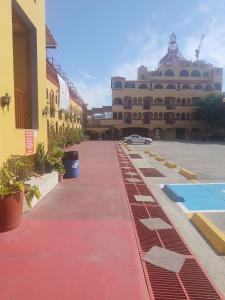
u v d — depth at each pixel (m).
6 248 5.21
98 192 9.59
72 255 5.01
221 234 6.22
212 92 70.44
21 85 11.00
